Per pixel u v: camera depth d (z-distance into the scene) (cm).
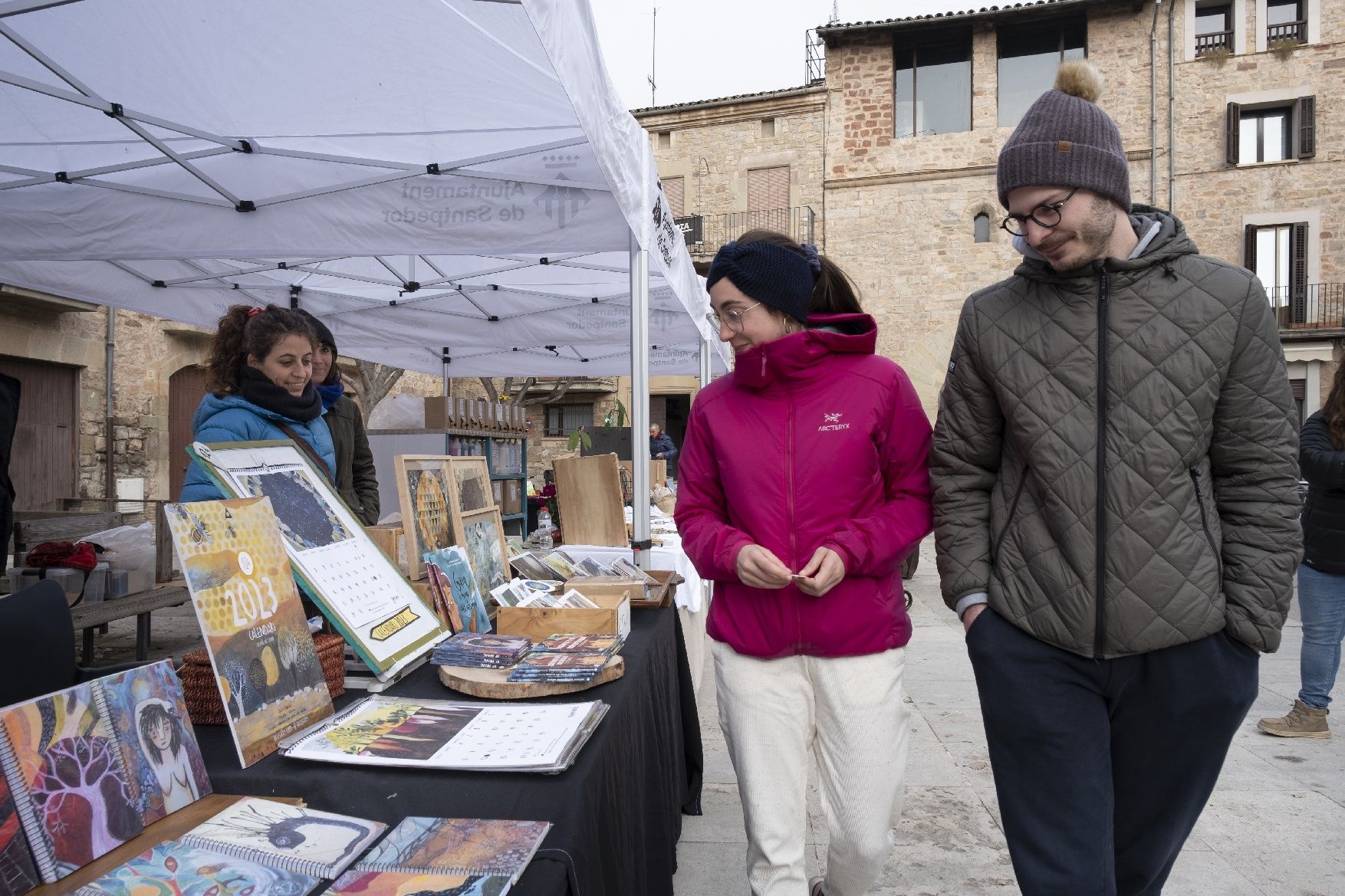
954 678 503
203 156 330
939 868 266
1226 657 147
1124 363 146
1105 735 155
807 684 177
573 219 337
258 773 119
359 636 157
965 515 168
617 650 192
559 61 178
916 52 1806
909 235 1791
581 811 110
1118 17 1697
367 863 93
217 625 124
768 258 175
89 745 98
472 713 142
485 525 261
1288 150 1670
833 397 176
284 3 228
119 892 87
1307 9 1633
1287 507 144
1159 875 167
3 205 346
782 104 1864
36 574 405
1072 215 143
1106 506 146
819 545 172
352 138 324
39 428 832
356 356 676
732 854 275
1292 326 1658
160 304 511
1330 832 288
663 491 669
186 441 1030
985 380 164
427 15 232
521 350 806
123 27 239
